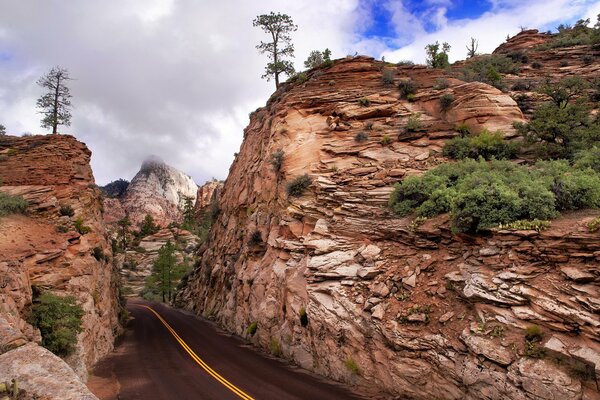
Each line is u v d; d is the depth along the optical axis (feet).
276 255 68.39
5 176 83.05
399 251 45.60
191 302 149.69
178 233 327.88
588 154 46.65
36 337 41.27
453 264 39.09
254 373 47.55
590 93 76.02
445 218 43.24
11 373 16.66
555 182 38.47
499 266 34.14
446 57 105.29
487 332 30.73
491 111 64.28
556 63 105.50
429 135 67.05
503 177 43.73
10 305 39.73
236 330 83.10
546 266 31.63
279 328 59.31
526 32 142.51
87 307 60.70
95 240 80.59
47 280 55.16
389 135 70.74
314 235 56.54
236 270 92.63
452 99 69.21
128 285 254.27
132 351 70.13
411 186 50.49
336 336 43.19
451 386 31.12
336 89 85.35
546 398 25.20
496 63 105.91
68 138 96.43
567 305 27.84
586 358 24.93
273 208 78.95
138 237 330.95
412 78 84.12
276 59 124.57
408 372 34.35
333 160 70.08
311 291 48.98
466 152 59.72
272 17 123.54
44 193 79.87
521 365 27.27
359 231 52.19
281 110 89.66
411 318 36.60
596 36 109.70
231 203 120.98
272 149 84.53
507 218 36.17
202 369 51.24
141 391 41.52
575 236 30.42
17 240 59.98
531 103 73.61
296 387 40.32
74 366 45.93
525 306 30.30
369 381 38.32
